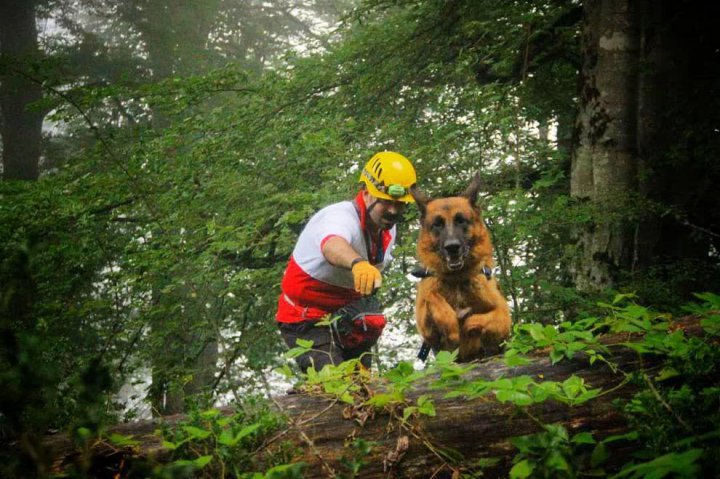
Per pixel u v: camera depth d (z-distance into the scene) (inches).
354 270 161.9
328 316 145.8
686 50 308.5
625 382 121.4
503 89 286.4
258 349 354.6
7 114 890.1
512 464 120.9
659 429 106.7
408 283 315.6
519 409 122.3
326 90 395.5
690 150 299.4
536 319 269.3
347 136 333.7
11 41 946.1
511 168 309.4
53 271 279.3
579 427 123.0
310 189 325.4
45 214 300.0
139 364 258.2
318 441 122.7
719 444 103.9
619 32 304.7
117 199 316.5
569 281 308.5
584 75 313.4
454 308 195.9
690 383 123.3
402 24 410.0
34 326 181.5
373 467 119.6
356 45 405.1
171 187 343.3
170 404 278.7
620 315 139.1
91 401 92.2
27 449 84.6
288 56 392.2
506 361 124.4
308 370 134.9
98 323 311.1
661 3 307.7
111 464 117.9
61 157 884.0
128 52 930.7
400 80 401.7
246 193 332.8
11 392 82.8
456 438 122.8
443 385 120.8
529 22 304.0
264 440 122.0
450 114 328.8
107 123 792.3
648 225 293.3
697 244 318.3
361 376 136.4
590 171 305.4
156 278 283.7
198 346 293.1
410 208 295.7
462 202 193.0
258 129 351.9
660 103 302.8
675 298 245.8
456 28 390.9
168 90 350.3
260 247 335.6
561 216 265.4
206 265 286.0
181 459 118.9
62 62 324.5
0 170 935.7
